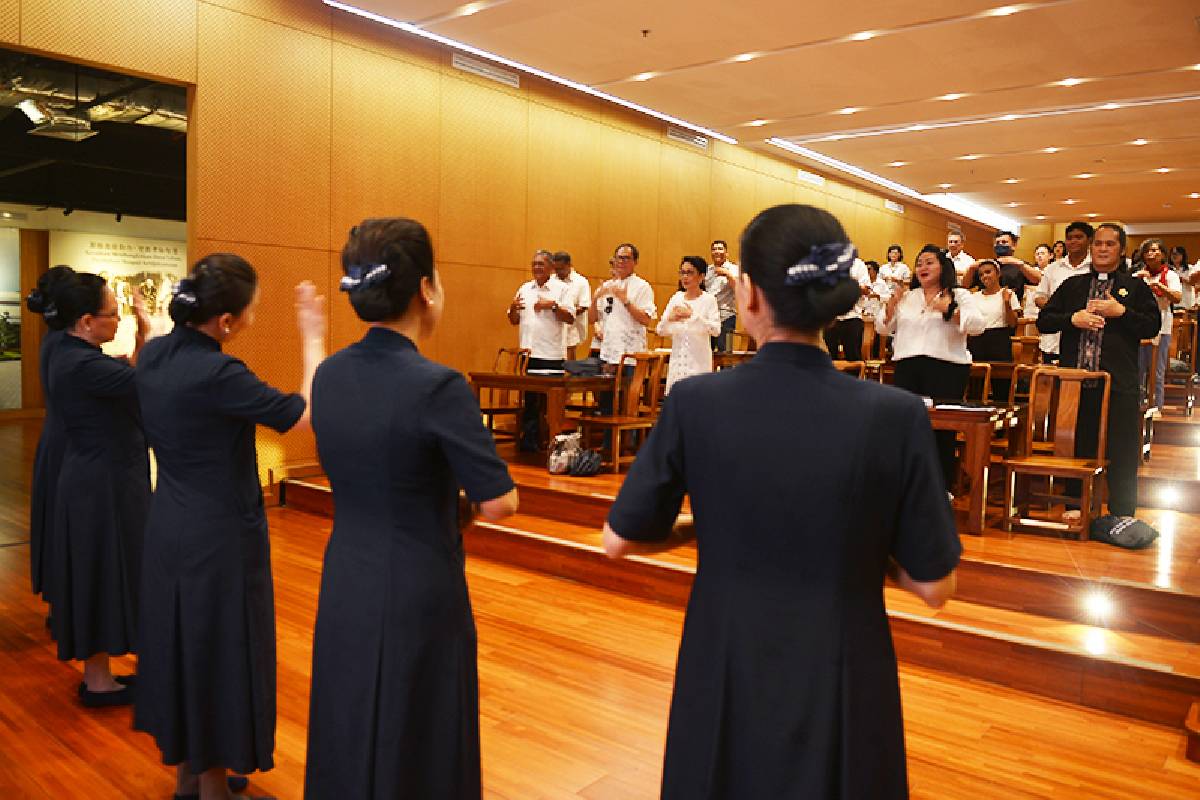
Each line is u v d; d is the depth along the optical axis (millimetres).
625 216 9930
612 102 9648
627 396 6484
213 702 2281
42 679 3443
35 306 3096
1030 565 3938
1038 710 3287
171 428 2230
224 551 2266
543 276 7145
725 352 7500
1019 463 4461
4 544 5352
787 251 1303
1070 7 6102
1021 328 8008
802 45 7098
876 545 1289
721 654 1296
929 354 4918
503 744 2947
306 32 6652
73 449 3119
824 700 1239
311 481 6527
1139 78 7684
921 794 2656
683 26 6734
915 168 12539
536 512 5609
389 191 7324
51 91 7293
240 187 6297
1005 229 19578
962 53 7148
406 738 1657
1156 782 2752
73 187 11008
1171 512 5180
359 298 1702
